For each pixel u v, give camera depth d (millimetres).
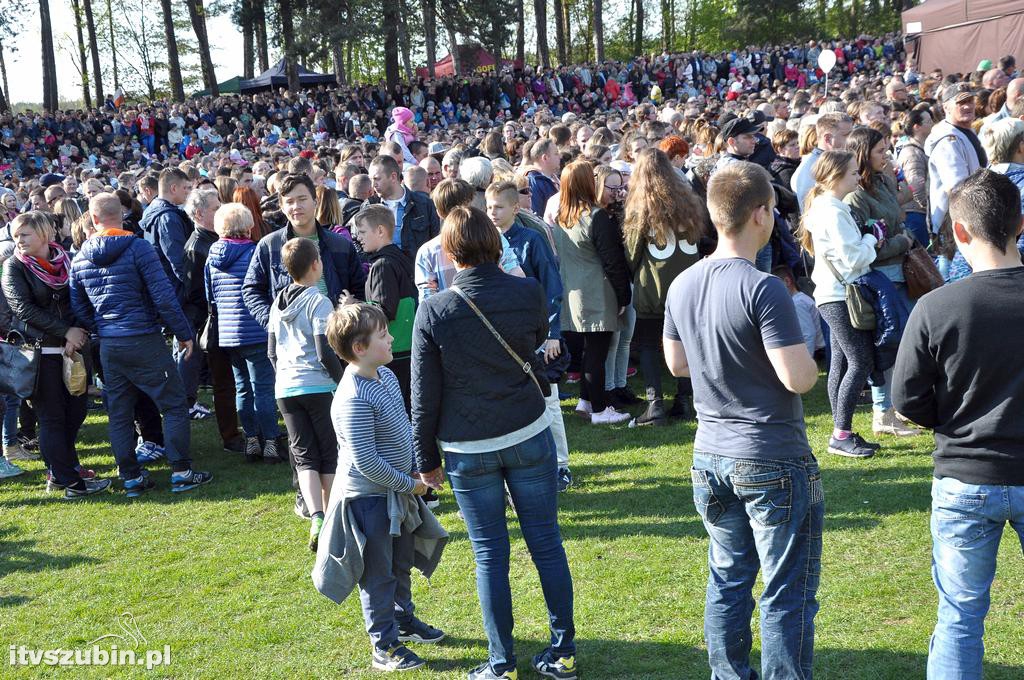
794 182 6188
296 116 28406
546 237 4879
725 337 2545
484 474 2986
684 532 4199
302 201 4707
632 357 7305
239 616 3754
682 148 6695
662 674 3074
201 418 7059
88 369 5477
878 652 3070
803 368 2438
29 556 4543
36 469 6070
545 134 10078
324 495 4480
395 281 4500
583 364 6152
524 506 3041
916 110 6664
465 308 2902
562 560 3049
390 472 3141
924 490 4367
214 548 4516
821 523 2594
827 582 3576
